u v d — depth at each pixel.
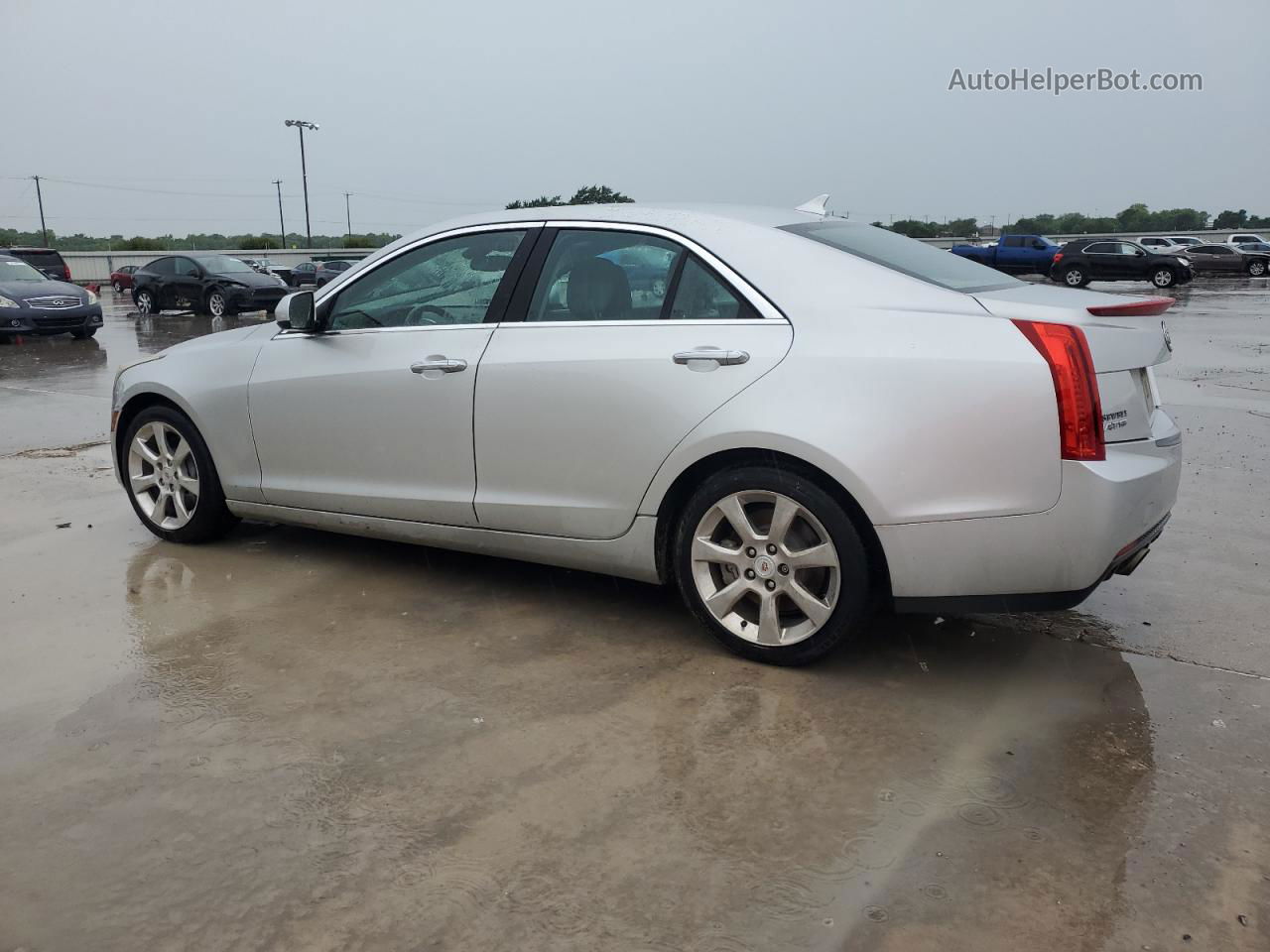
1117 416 3.10
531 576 4.43
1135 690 3.30
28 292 15.65
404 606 4.08
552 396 3.65
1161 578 4.39
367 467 4.20
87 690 3.32
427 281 4.10
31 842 2.48
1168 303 3.35
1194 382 10.44
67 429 8.23
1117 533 3.04
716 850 2.43
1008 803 2.62
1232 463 6.57
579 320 3.68
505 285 3.88
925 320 3.15
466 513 3.95
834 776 2.76
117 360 13.57
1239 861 2.38
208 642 3.72
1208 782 2.73
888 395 3.09
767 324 3.34
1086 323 3.04
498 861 2.39
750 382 3.28
